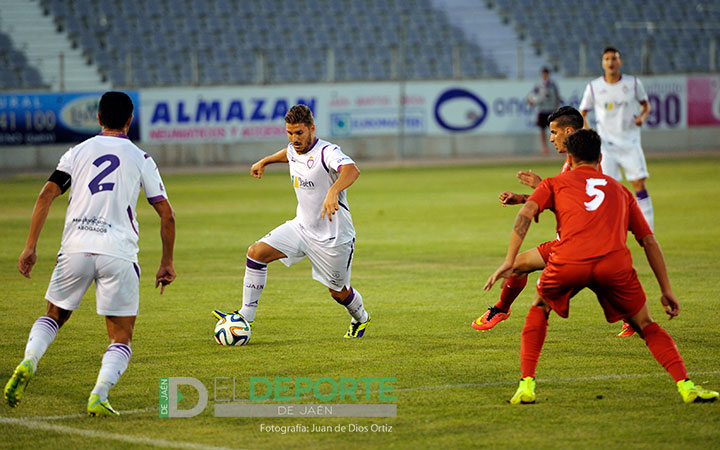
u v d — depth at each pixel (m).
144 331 15.98
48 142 58.91
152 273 22.72
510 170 54.72
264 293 20.14
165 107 60.59
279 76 69.50
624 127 25.59
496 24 77.06
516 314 17.41
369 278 21.84
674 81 66.75
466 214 35.34
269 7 75.56
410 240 28.58
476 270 22.88
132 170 11.30
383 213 36.03
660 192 41.22
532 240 28.17
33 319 17.22
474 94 65.44
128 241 11.21
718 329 15.67
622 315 11.41
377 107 63.94
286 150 15.62
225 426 10.63
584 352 14.10
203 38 71.25
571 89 66.25
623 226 11.25
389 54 73.19
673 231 29.30
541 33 75.88
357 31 74.94
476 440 9.98
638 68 73.88
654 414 10.82
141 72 66.25
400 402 11.48
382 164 60.91
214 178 53.66
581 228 11.13
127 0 72.69
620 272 11.09
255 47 71.81
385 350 14.40
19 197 43.16
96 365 13.55
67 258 11.06
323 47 72.88
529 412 10.98
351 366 13.37
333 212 13.97
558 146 14.37
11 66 63.66
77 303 11.28
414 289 20.31
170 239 11.59
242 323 14.90
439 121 65.19
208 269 23.41
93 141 11.43
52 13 69.81
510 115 66.19
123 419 10.88
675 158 60.31
